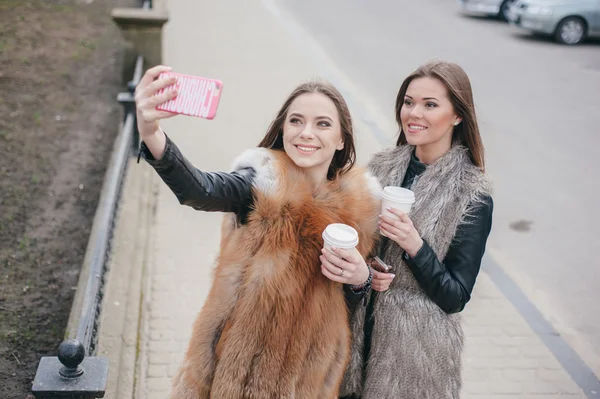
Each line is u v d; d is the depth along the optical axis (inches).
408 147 99.3
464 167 90.0
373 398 91.0
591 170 284.4
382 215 82.8
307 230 75.6
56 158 265.0
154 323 164.2
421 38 499.5
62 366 102.9
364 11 578.9
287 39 465.1
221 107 328.5
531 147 306.7
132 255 189.5
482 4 571.5
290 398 74.8
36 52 381.7
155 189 238.5
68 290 183.6
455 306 86.2
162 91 66.7
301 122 78.4
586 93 394.0
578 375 155.6
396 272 89.9
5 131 281.6
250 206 75.2
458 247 87.7
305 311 75.5
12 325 165.5
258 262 73.7
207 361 75.9
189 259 195.5
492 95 379.6
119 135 278.1
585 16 506.9
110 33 437.4
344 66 411.2
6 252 197.9
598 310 184.1
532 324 175.5
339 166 84.7
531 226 232.8
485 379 152.1
